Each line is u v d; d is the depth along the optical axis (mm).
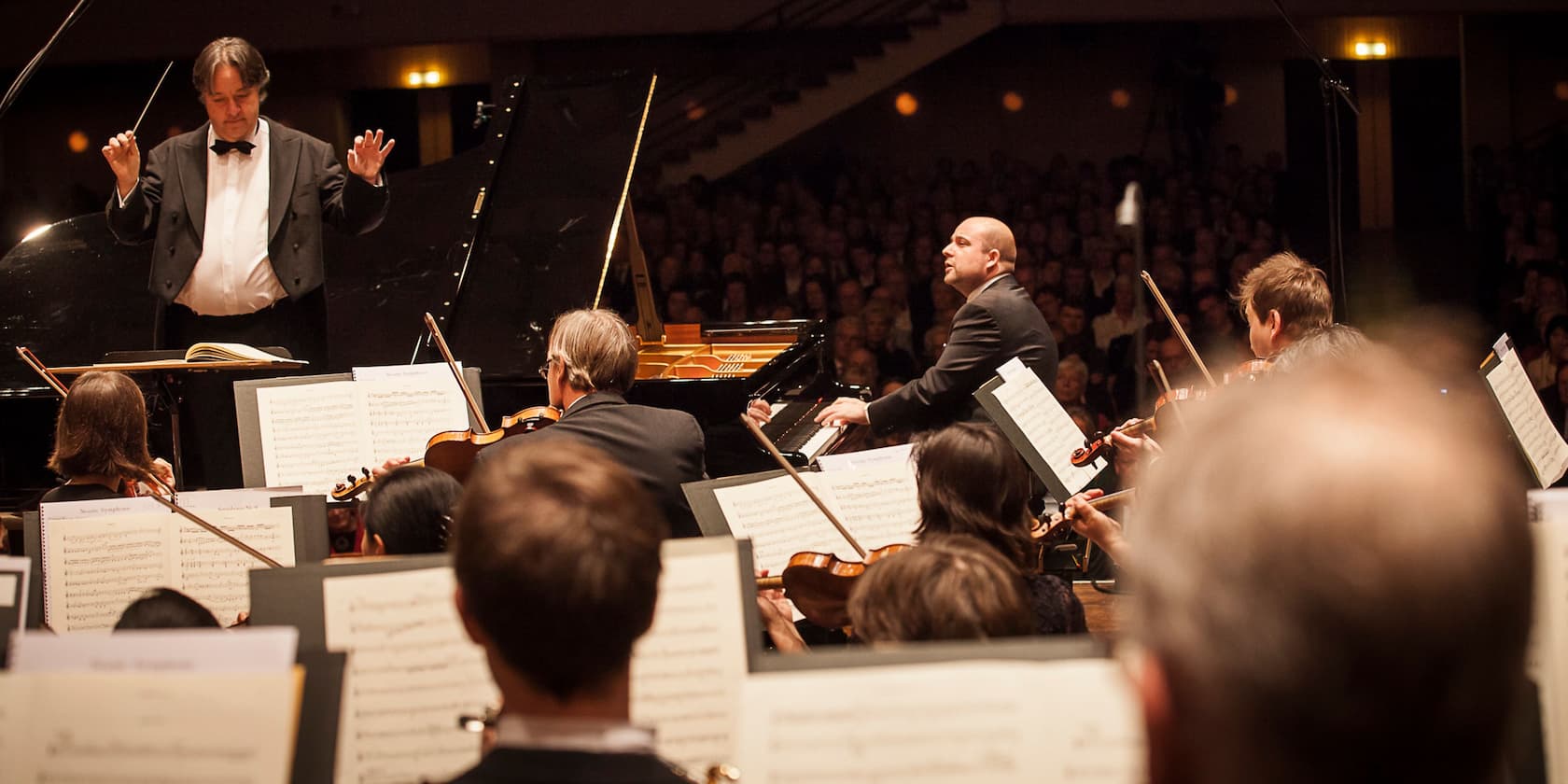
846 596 3094
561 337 3902
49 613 3227
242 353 4191
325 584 2090
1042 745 1577
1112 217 10797
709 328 6836
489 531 1394
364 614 2082
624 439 3742
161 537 3266
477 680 2078
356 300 5648
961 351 5086
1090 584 4770
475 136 12945
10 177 12953
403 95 12992
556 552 1370
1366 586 664
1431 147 12695
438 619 2084
